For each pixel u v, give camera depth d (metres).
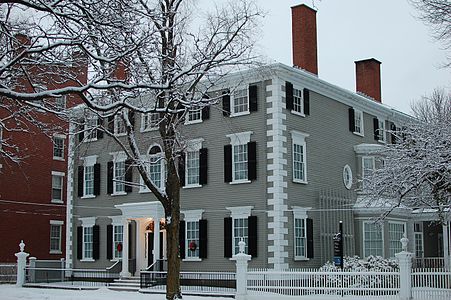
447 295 24.53
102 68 13.40
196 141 36.00
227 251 33.97
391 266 33.12
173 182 24.84
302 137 35.03
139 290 32.41
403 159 24.34
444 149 22.62
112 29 12.88
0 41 14.02
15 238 45.75
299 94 35.72
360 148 40.03
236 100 35.09
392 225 39.19
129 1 13.68
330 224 36.25
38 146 47.62
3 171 45.28
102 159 41.19
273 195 32.84
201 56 23.09
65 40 12.59
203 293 29.62
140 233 38.59
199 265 35.28
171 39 22.39
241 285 27.00
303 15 37.84
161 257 37.78
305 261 33.97
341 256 30.69
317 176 36.03
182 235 36.25
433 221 38.56
